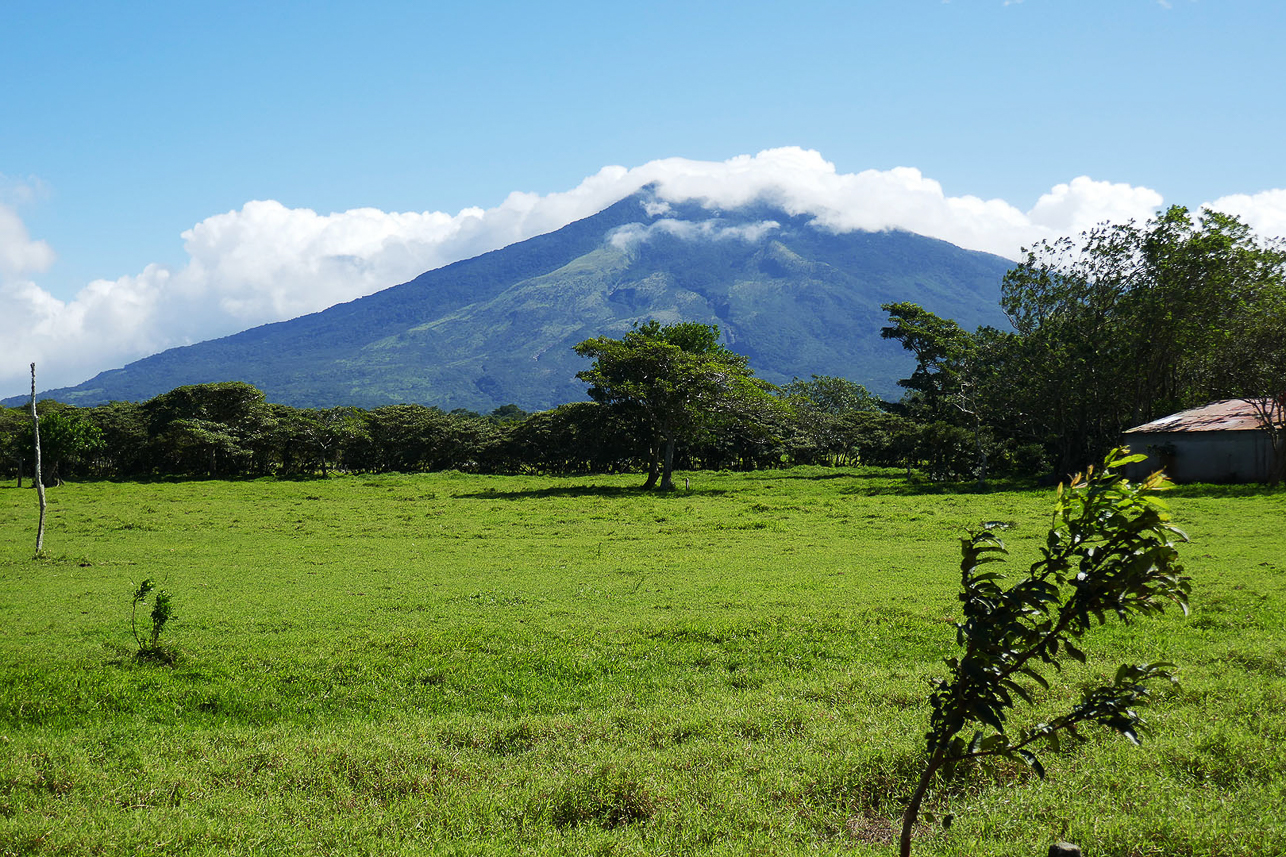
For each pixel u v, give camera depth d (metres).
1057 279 51.12
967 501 37.03
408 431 80.69
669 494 46.97
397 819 6.58
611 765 7.32
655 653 11.66
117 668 11.05
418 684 10.48
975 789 6.70
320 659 11.36
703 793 6.82
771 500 40.31
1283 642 10.84
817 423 83.25
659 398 49.69
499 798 6.86
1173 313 46.94
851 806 6.60
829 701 9.34
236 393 75.00
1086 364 46.94
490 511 37.91
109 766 7.81
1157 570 3.48
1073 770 6.86
